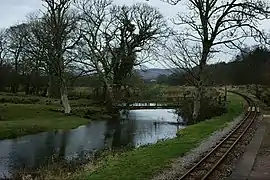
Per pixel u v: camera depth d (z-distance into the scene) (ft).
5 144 109.70
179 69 139.03
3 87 263.49
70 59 186.70
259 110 181.37
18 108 177.17
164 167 57.77
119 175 52.34
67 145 110.32
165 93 253.65
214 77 209.67
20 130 130.82
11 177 69.82
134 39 214.69
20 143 111.96
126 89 223.10
